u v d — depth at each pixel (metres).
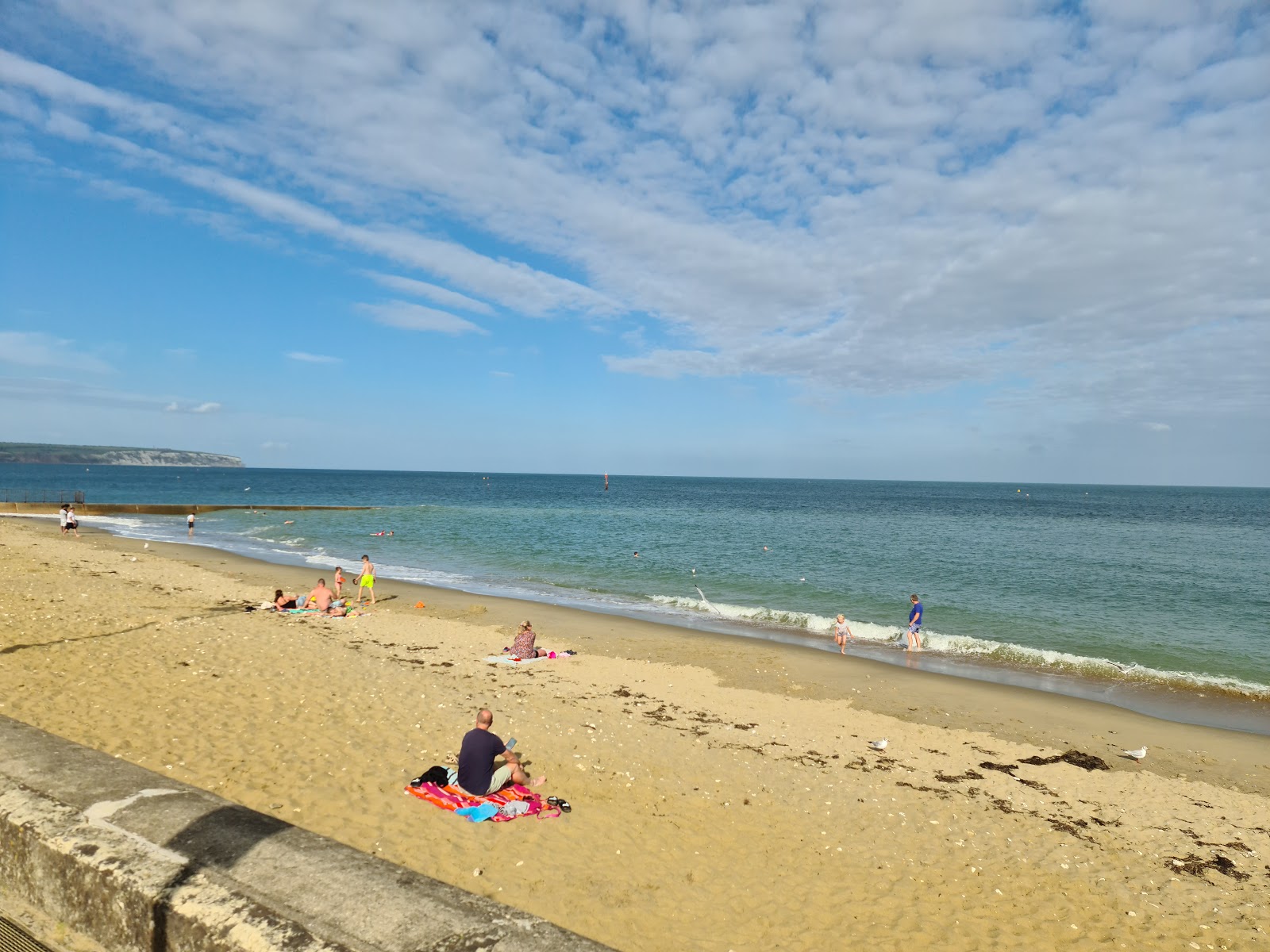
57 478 170.50
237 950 2.08
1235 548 53.19
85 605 17.67
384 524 58.34
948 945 6.81
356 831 7.55
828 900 7.41
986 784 11.23
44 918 2.60
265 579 27.22
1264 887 8.40
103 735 9.19
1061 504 139.88
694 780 10.17
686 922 6.77
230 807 2.85
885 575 35.28
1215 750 13.60
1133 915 7.57
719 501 122.12
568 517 71.56
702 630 22.23
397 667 14.57
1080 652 21.69
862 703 15.41
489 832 7.90
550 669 16.27
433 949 2.08
